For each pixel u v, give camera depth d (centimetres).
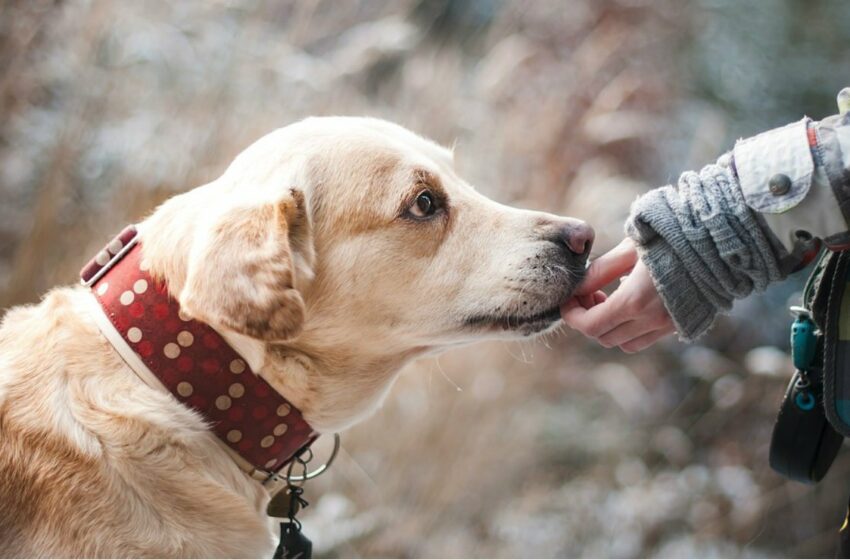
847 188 193
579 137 593
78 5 402
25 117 415
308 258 221
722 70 755
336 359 229
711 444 549
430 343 240
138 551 196
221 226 202
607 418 562
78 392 206
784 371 475
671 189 212
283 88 437
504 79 548
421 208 238
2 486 199
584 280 242
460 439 421
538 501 463
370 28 475
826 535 489
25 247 371
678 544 466
